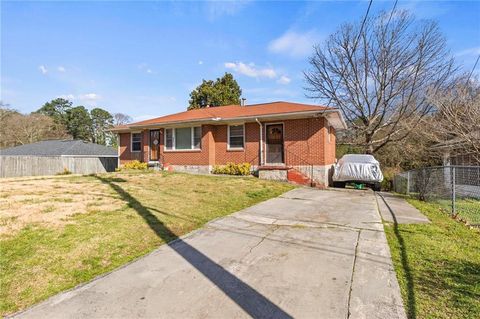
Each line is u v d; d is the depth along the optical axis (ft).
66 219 17.95
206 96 115.85
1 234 14.94
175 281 11.13
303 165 44.29
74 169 71.67
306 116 43.45
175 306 9.32
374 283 10.75
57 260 12.64
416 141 70.08
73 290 10.45
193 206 23.85
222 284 10.85
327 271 11.90
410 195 36.60
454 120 45.62
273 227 18.76
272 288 10.49
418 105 67.10
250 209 24.41
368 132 76.23
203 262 13.00
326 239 16.20
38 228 16.11
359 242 15.60
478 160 43.75
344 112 80.43
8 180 35.65
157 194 27.73
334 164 54.75
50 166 67.10
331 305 9.27
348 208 25.14
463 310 8.76
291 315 8.75
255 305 9.33
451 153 56.80
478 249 14.35
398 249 14.43
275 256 13.67
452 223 20.17
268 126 47.57
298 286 10.62
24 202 21.99
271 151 47.19
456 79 59.72
